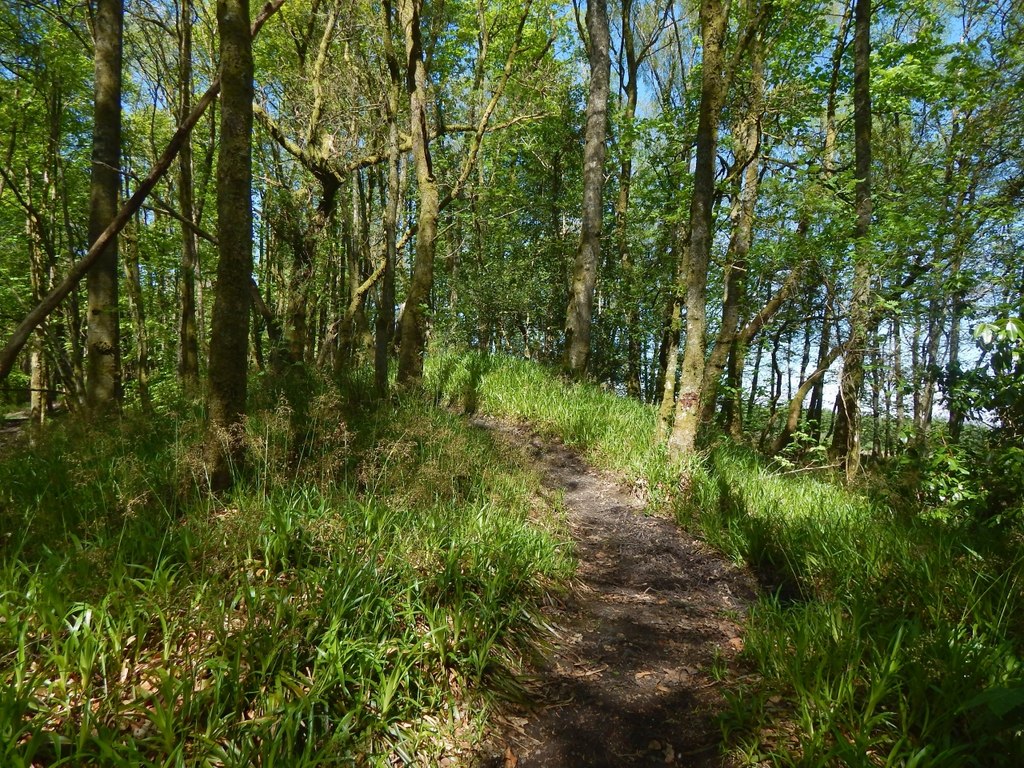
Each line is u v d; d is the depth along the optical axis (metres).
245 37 3.69
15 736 1.76
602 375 16.58
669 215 11.70
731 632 3.68
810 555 4.15
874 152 9.39
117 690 2.13
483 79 11.84
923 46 8.91
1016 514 3.64
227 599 2.74
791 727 2.57
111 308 6.10
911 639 2.71
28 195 9.54
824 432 17.36
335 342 14.12
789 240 7.56
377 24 8.15
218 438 3.79
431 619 2.91
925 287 6.93
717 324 13.93
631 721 2.80
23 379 15.46
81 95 10.96
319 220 9.09
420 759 2.42
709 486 5.71
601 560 4.89
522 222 17.09
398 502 4.11
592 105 10.13
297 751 2.20
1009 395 3.75
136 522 3.19
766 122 8.23
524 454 6.73
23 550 2.95
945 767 2.11
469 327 15.67
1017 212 6.88
